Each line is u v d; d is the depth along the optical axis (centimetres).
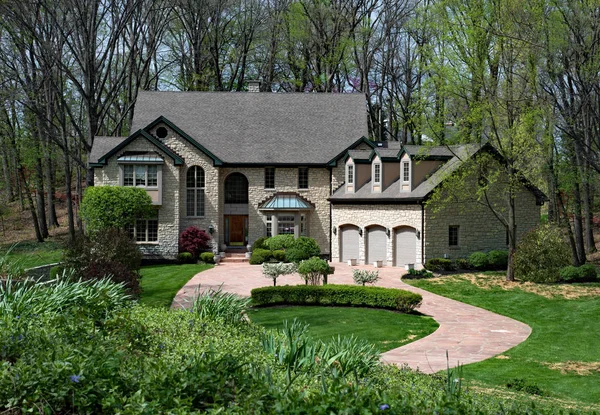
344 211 4319
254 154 4547
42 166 5619
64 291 1291
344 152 4469
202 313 1455
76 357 756
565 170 3981
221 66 6431
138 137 4234
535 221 3975
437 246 3762
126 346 937
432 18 3406
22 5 3944
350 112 4875
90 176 4394
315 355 1097
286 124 4781
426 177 3891
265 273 2994
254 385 691
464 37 3189
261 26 6119
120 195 4025
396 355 1936
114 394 657
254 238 4538
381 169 4072
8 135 5238
